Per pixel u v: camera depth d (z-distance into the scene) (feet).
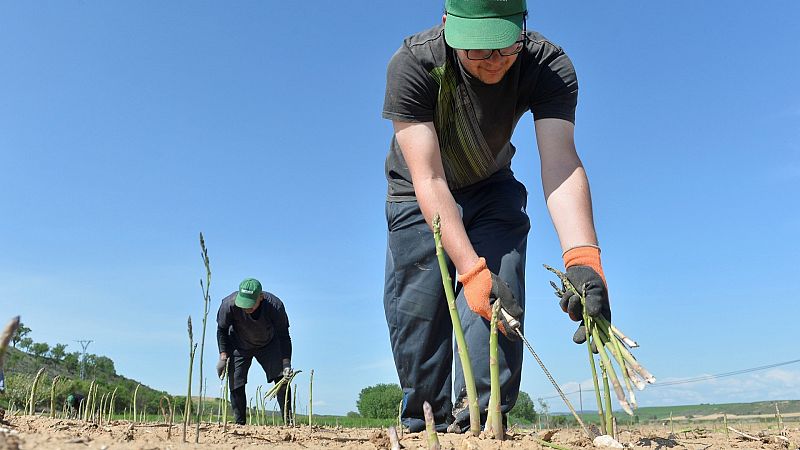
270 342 21.97
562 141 9.45
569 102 9.68
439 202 8.82
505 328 7.84
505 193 10.43
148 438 9.29
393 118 9.43
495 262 9.83
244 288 20.66
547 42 9.69
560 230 8.77
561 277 8.05
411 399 10.66
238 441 9.64
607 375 7.70
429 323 10.33
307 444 8.71
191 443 7.96
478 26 8.30
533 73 9.57
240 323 21.33
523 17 8.65
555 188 9.12
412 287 10.37
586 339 7.76
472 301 8.10
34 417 13.35
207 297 8.86
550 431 8.11
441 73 9.29
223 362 21.72
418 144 9.23
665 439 9.96
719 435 17.94
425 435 9.08
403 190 10.60
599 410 7.91
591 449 7.38
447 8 8.75
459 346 7.68
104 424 13.29
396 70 9.41
